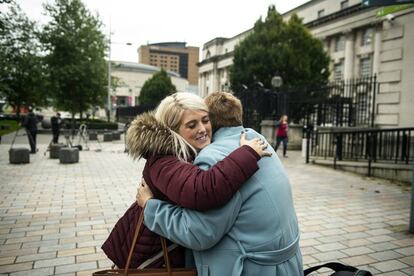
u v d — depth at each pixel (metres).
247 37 34.56
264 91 18.47
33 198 6.55
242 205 1.54
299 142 17.64
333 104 15.79
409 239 4.58
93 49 25.36
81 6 25.09
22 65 20.98
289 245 1.61
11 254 3.94
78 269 3.59
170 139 1.66
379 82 13.55
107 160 12.34
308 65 31.62
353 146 11.79
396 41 12.84
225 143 1.70
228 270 1.54
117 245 1.94
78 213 5.61
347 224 5.21
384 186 8.27
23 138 21.61
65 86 24.61
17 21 19.58
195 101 1.78
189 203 1.48
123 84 37.66
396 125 12.82
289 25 33.56
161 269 1.68
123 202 6.35
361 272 1.83
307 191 7.61
